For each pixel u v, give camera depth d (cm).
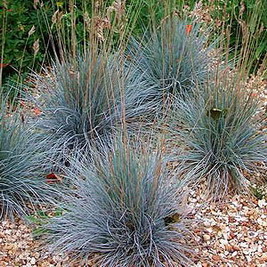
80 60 228
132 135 226
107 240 193
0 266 189
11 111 219
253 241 197
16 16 255
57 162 218
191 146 221
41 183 210
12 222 201
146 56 250
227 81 221
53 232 197
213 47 253
